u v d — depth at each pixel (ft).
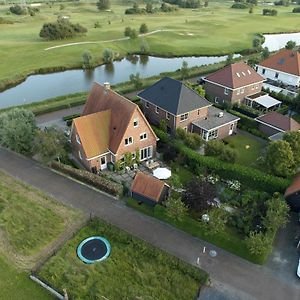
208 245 125.80
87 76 311.47
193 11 632.38
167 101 187.93
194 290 108.17
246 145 188.96
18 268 114.83
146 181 140.77
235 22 527.81
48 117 216.95
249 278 113.50
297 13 628.28
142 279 110.83
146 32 433.89
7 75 293.84
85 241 124.57
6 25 469.57
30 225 131.44
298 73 245.04
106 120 162.50
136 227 133.08
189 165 165.78
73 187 154.10
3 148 182.70
